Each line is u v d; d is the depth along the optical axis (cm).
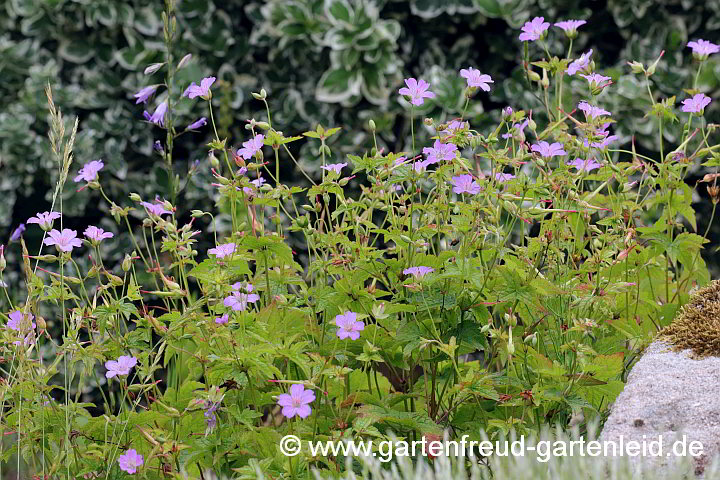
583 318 346
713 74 628
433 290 340
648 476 260
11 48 659
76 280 340
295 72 643
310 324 356
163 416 337
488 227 342
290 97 636
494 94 640
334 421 336
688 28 647
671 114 383
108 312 337
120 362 326
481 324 341
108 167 647
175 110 637
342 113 633
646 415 307
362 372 355
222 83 620
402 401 357
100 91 654
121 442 341
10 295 630
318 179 625
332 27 616
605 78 373
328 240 356
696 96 379
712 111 635
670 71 630
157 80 645
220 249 328
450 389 328
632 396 316
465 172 349
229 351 336
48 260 333
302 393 296
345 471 312
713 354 323
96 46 658
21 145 640
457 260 326
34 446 342
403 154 349
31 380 328
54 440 341
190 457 321
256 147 359
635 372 331
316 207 361
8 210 647
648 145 622
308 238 363
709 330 328
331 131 355
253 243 346
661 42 641
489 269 344
